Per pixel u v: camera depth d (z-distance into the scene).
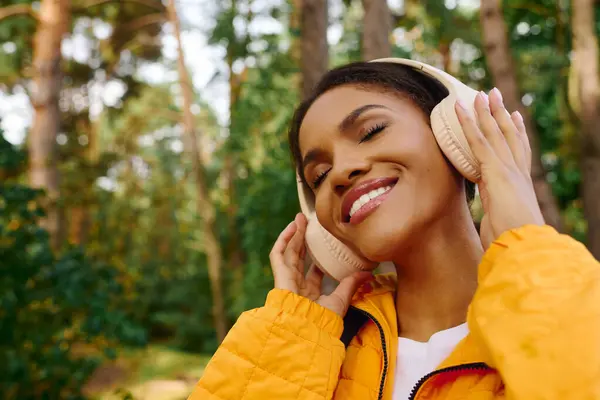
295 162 1.18
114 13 14.74
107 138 16.47
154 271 14.88
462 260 0.93
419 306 0.97
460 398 0.82
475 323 0.74
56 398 3.21
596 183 4.77
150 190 16.94
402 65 1.02
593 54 4.94
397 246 0.87
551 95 8.48
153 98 16.80
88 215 11.96
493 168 0.83
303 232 1.19
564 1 7.16
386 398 0.91
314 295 1.15
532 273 0.72
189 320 13.62
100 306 3.17
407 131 0.90
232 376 0.96
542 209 3.49
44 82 10.23
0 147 3.47
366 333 1.03
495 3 3.67
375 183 0.89
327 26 3.58
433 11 9.20
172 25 12.45
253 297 10.48
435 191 0.88
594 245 4.74
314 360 0.95
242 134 10.96
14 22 12.00
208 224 12.44
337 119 0.93
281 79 10.50
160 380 8.96
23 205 3.21
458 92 0.91
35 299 3.07
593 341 0.65
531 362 0.67
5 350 3.06
